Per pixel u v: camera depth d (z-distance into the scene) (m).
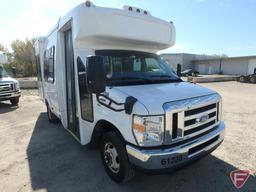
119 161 3.18
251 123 6.67
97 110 3.45
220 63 45.78
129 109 2.79
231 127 6.23
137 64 4.03
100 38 3.68
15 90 10.11
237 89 16.86
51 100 6.14
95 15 3.46
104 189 3.28
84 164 4.07
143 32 3.97
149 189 3.26
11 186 3.41
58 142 5.25
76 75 3.83
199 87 3.70
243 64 41.88
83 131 3.98
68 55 4.50
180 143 2.88
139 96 2.90
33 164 4.12
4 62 11.35
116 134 3.20
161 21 4.27
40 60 7.25
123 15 3.72
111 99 3.12
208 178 3.53
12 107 9.93
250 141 5.07
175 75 4.36
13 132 6.13
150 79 3.80
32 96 13.08
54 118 6.93
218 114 3.51
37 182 3.51
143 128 2.68
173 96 2.98
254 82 23.50
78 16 3.45
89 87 2.80
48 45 6.00
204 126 3.21
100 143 3.68
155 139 2.71
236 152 4.46
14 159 4.36
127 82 3.52
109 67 3.65
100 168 3.92
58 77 4.98
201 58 51.69
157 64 4.37
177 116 2.79
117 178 3.35
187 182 3.43
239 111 8.39
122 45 4.04
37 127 6.58
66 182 3.49
